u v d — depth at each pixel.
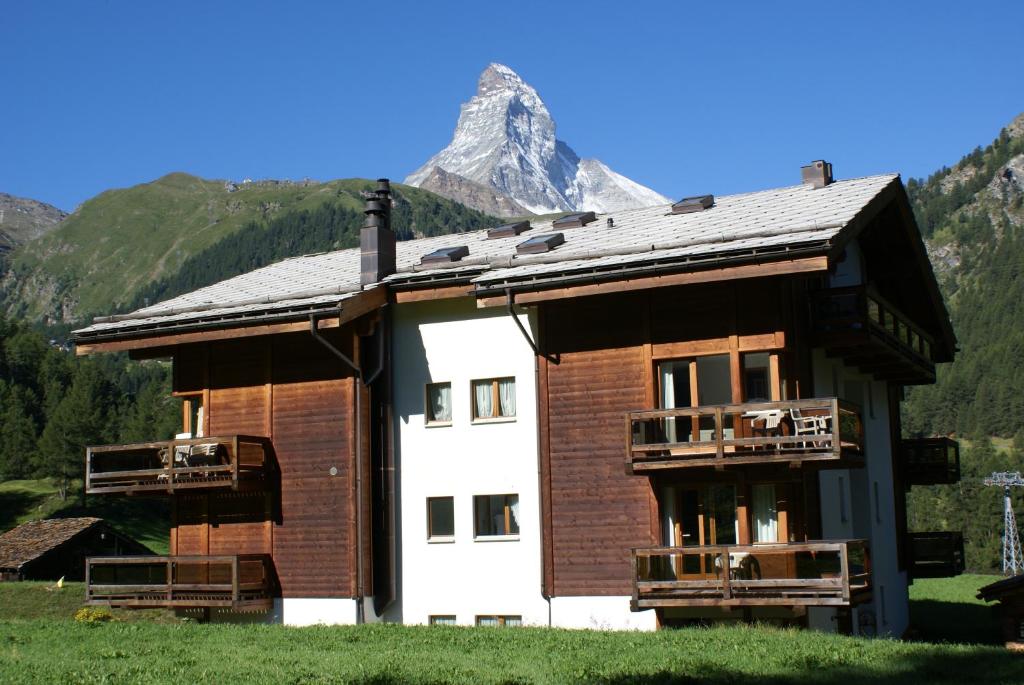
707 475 25.27
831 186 30.61
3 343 145.00
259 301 30.62
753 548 23.50
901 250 31.92
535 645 21.52
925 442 36.00
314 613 29.45
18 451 110.56
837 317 25.98
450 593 28.58
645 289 25.58
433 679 17.77
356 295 28.70
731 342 25.12
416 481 29.31
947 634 33.31
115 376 196.62
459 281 28.47
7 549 59.19
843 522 28.59
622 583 26.08
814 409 23.50
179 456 30.75
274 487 30.31
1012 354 186.88
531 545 27.62
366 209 31.17
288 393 30.44
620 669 18.47
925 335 33.91
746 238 25.03
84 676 18.39
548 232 32.91
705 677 17.77
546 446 27.17
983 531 116.62
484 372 28.70
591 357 26.81
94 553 61.22
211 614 30.95
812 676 17.81
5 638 24.19
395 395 29.83
